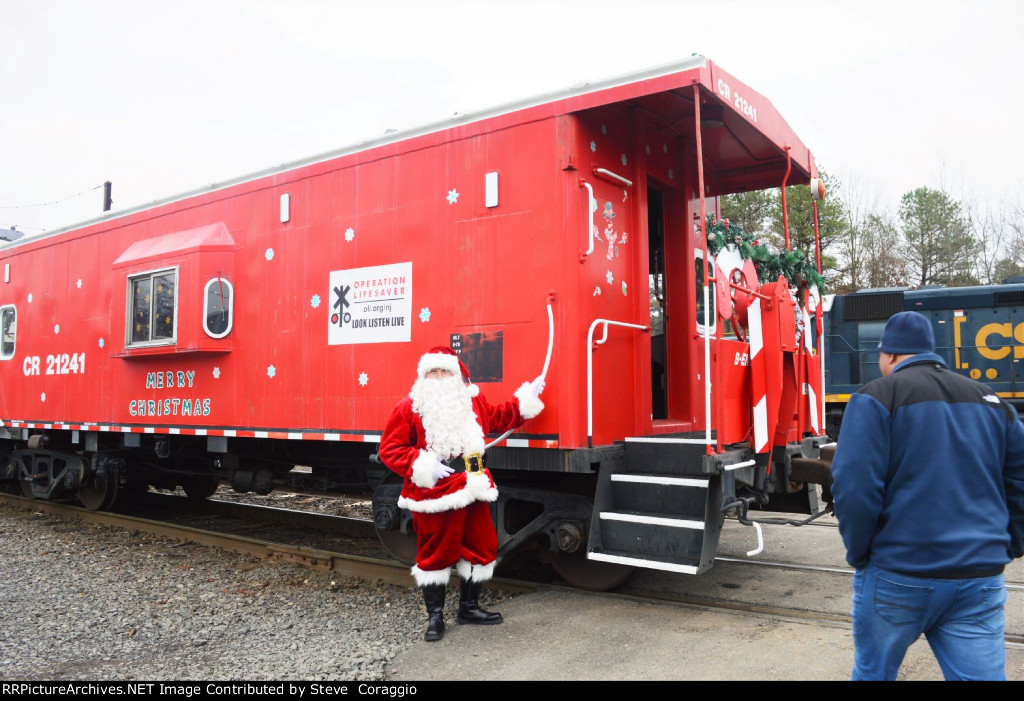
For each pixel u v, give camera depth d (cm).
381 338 521
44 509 905
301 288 574
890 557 230
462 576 423
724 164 591
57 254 834
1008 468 236
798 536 684
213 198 650
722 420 412
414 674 365
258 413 594
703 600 478
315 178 574
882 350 258
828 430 1313
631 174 500
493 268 470
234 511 877
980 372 1186
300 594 522
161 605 499
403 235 517
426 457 395
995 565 223
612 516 434
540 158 455
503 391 461
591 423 433
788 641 391
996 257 2978
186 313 615
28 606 498
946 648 229
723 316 419
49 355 833
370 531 732
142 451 838
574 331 435
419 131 514
